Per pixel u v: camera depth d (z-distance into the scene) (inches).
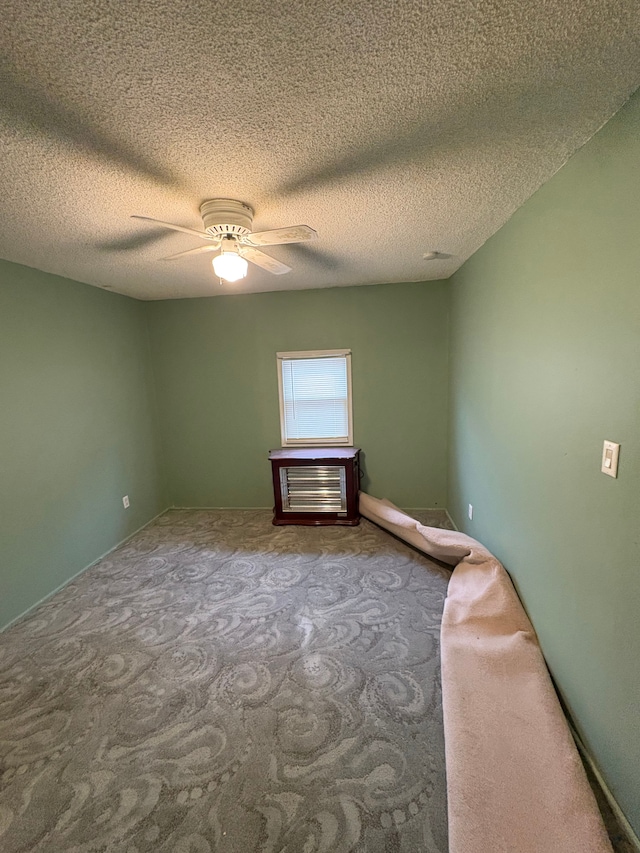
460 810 49.0
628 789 48.3
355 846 49.0
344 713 67.3
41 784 57.8
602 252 50.8
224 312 156.9
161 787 56.8
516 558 83.7
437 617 91.7
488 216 79.9
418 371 150.5
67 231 80.0
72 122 45.8
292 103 43.6
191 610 98.3
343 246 97.6
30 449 103.7
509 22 33.9
